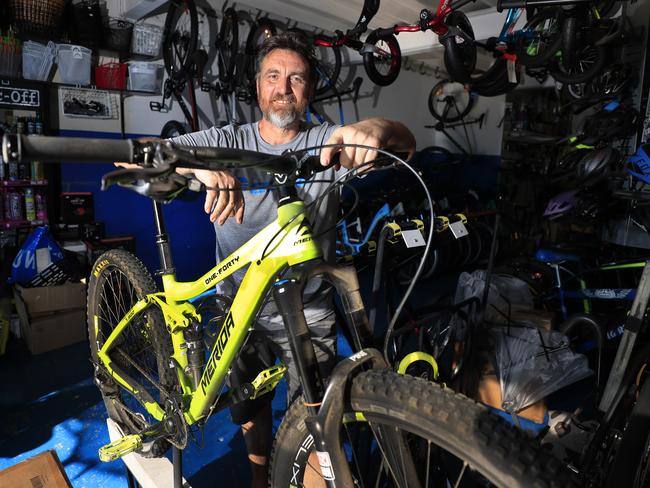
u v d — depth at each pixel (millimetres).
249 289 1088
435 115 7281
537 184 7414
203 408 1326
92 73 4305
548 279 3580
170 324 1481
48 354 3420
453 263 5797
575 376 2451
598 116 4375
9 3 3652
